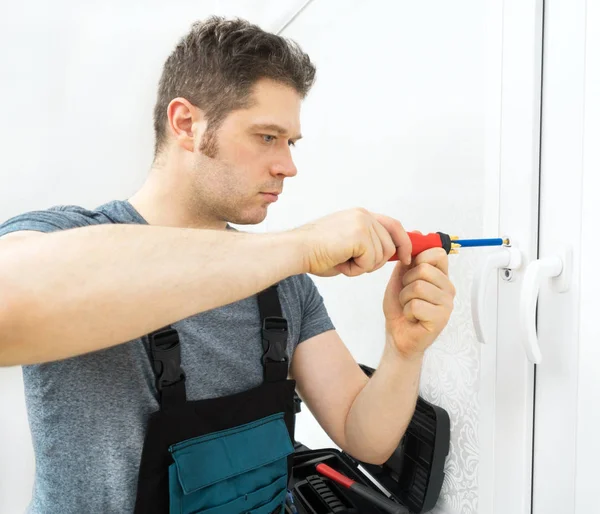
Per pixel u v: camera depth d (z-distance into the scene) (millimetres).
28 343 372
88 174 1367
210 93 613
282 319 718
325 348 812
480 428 670
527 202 579
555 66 550
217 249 430
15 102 1289
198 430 607
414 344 648
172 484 570
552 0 550
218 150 625
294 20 1188
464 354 703
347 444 766
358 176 943
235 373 685
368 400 723
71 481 589
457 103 689
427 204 760
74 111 1338
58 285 373
